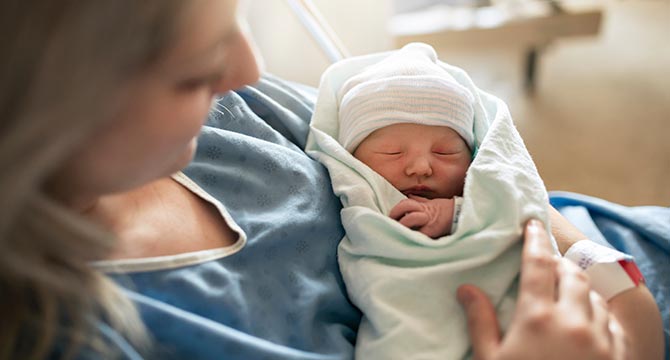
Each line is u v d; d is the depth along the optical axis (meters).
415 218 0.66
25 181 0.33
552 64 2.88
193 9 0.36
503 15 2.45
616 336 0.53
